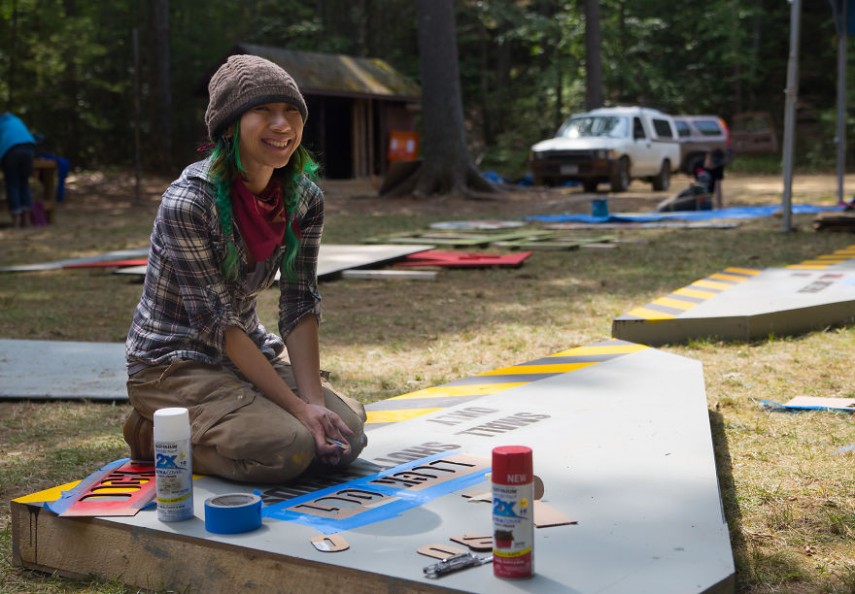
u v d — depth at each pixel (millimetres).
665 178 23781
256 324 3459
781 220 14156
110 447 4109
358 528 2670
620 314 7105
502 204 19406
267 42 38594
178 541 2637
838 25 15664
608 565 2381
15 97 21891
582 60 38562
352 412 3271
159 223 3080
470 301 7887
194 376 3123
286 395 3100
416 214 17688
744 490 3369
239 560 2541
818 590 2586
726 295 6883
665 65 40312
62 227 16062
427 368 5547
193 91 28266
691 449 3385
